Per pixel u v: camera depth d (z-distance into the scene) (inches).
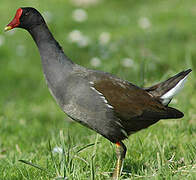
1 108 733.9
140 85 565.0
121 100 400.2
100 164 416.2
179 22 1179.9
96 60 835.4
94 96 393.7
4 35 1122.0
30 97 828.0
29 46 1066.1
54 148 450.3
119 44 1011.3
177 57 911.0
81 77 400.8
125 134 402.9
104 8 1368.1
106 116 396.8
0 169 429.4
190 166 378.0
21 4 1330.0
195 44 1002.7
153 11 1300.4
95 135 514.3
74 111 401.1
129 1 1430.9
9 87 887.7
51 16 1194.0
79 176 368.5
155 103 410.6
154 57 810.8
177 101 580.4
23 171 415.2
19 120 670.5
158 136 489.7
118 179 374.0
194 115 560.4
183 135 489.1
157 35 1071.6
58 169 397.1
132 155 445.4
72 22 1208.8
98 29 1168.8
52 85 409.7
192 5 1325.0
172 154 432.5
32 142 563.8
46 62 414.0
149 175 366.0
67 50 1003.9
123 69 764.6
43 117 708.7
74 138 527.5
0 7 1327.5
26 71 950.4
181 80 416.2
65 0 1412.4
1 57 1009.5
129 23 1205.1
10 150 533.0
